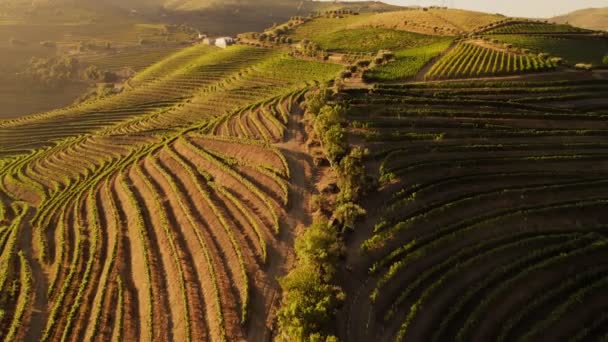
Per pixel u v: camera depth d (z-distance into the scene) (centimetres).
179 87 15150
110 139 9975
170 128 10131
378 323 3538
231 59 16838
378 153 5897
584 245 4256
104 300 4644
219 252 4875
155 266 4978
